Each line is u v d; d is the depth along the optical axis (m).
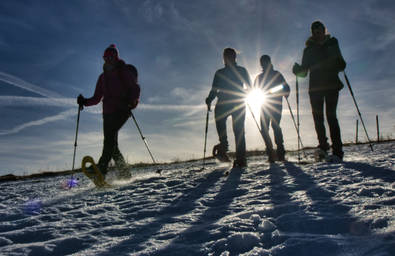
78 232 2.16
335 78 4.93
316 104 5.08
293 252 1.41
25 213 3.01
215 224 1.97
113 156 4.96
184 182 4.13
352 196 2.28
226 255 1.46
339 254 1.33
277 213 2.09
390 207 1.88
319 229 1.71
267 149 5.89
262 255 1.41
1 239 2.12
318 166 4.18
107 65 4.92
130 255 1.60
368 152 6.14
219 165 6.38
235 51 5.41
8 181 10.05
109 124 4.85
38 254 1.78
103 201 3.32
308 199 2.35
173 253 1.58
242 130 5.34
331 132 4.92
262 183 3.35
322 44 5.04
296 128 5.25
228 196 2.91
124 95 4.89
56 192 4.55
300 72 5.20
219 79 5.41
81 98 5.16
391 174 2.94
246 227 1.84
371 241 1.41
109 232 2.09
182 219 2.24
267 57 5.87
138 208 2.79
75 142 5.09
